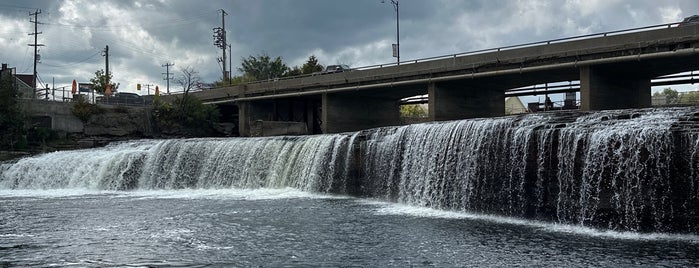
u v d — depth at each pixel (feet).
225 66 312.09
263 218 78.89
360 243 61.21
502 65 133.18
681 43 106.63
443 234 65.98
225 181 126.82
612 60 114.21
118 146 151.94
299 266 51.65
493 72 133.49
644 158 65.36
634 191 66.03
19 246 60.80
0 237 65.87
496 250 56.85
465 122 89.35
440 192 91.40
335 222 75.15
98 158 134.72
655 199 64.44
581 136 71.46
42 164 137.90
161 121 198.29
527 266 50.39
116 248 59.52
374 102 185.98
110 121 190.90
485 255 54.80
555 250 56.39
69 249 59.21
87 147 172.45
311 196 108.37
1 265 52.34
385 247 59.06
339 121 176.55
